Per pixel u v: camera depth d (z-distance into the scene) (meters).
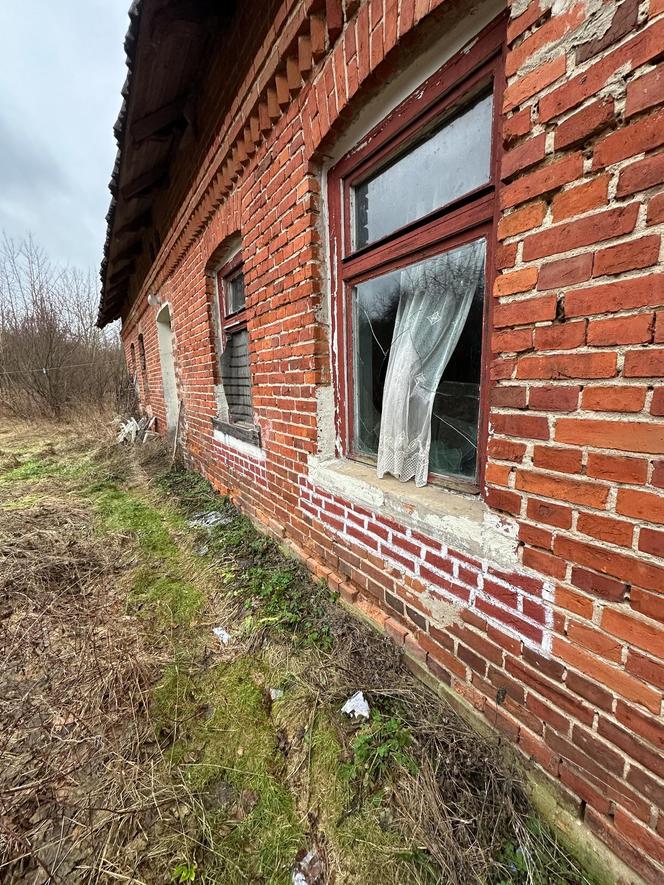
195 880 1.16
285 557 2.78
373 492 1.88
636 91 0.85
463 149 1.48
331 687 1.73
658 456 0.91
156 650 2.09
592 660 1.11
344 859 1.20
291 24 1.83
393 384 1.86
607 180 0.92
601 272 0.96
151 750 1.54
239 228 2.83
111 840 1.25
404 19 1.31
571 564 1.12
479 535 1.38
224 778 1.45
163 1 2.12
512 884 1.11
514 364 1.19
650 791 1.02
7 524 3.57
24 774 1.45
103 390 13.70
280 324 2.47
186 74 2.89
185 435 5.50
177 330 5.18
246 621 2.23
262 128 2.27
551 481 1.13
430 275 1.70
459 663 1.55
